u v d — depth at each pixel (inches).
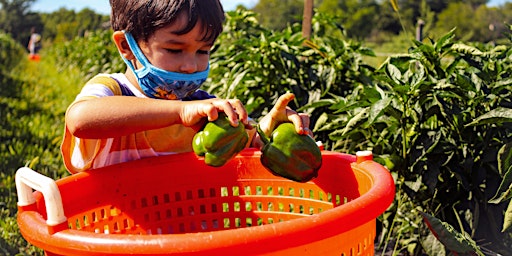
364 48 79.1
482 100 55.4
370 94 55.9
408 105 56.8
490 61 59.6
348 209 32.6
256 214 50.9
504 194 47.9
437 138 55.1
